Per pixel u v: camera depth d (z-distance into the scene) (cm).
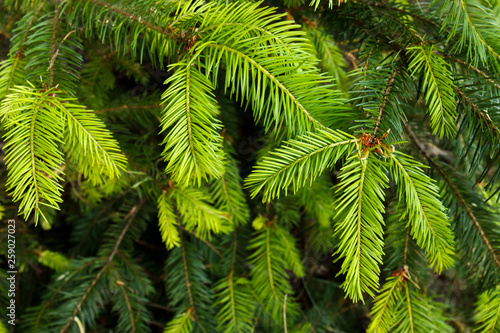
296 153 49
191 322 66
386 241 62
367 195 48
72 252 71
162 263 80
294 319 66
